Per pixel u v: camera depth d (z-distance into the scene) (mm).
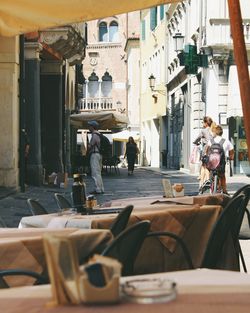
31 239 4484
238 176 32031
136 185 27031
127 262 3895
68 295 2363
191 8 37031
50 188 22000
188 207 6191
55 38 23922
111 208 6449
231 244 5871
